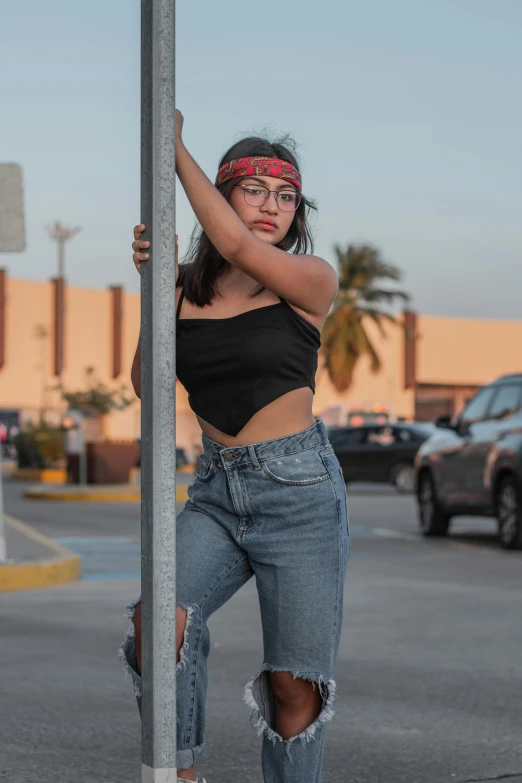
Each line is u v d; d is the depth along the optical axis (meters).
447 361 69.75
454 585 10.69
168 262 2.89
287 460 3.30
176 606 3.15
